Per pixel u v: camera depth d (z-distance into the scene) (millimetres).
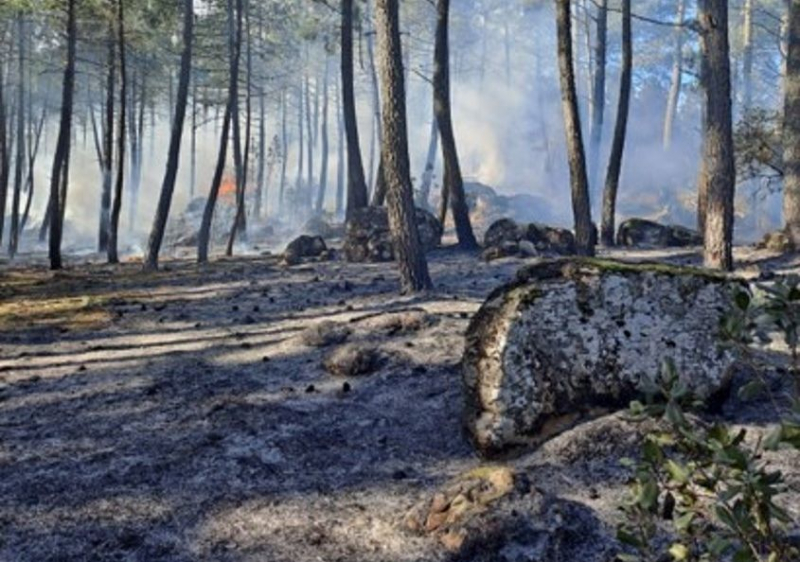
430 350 8422
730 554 3678
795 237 15211
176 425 6727
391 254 17812
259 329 10656
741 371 6617
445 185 22344
